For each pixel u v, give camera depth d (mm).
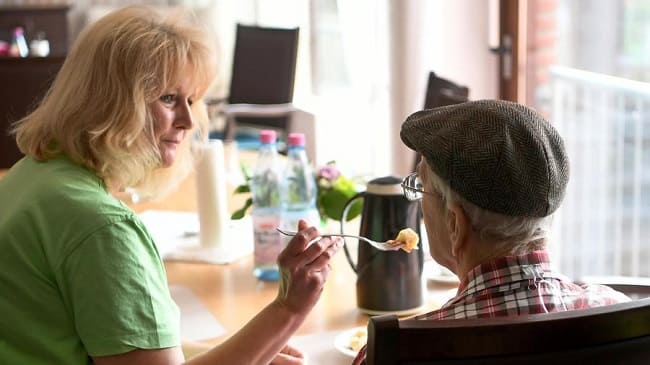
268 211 2043
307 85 4805
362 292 1817
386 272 1786
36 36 5543
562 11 3768
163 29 1445
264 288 2008
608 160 3732
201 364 1365
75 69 1428
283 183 2104
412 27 3809
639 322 1078
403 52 3834
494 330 1032
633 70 3846
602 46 3846
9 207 1427
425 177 1290
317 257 1413
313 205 2158
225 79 5336
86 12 5652
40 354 1381
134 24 1428
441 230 1285
